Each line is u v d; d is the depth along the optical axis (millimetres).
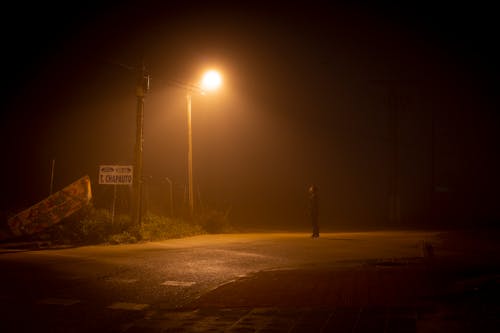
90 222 18719
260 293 9656
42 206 18000
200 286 10547
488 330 6922
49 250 16078
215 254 15297
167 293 9891
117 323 7809
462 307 8266
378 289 9812
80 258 14148
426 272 11516
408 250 16297
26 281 10789
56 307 8734
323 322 7660
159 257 14570
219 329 7414
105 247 17047
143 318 8102
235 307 8703
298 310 8414
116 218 19969
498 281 10047
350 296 9289
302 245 17812
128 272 12062
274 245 17812
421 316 7855
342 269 12375
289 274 11656
